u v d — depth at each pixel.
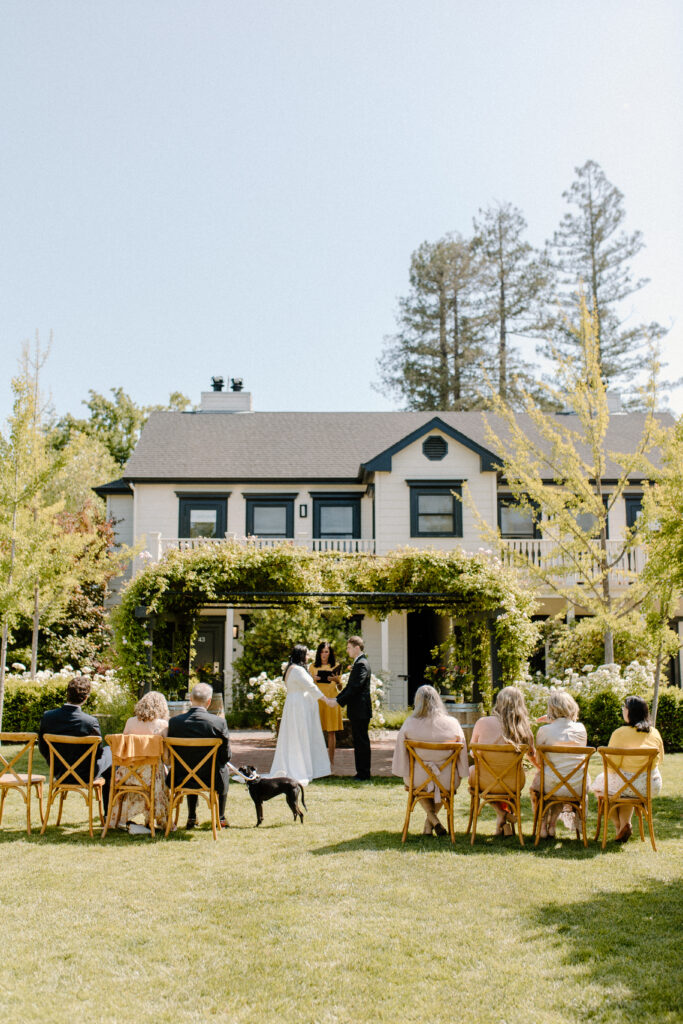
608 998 3.94
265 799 7.67
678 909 5.18
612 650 13.27
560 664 15.53
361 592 12.20
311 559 12.23
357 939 4.67
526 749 6.88
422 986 4.07
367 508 21.66
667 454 11.33
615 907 5.22
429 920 4.98
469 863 6.25
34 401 13.96
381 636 20.11
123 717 12.72
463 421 24.70
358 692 10.12
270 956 4.43
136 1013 3.79
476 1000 3.92
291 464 22.02
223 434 23.61
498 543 14.02
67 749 7.23
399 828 7.57
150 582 11.59
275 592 12.02
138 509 21.19
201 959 4.39
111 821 7.41
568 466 13.55
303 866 6.14
